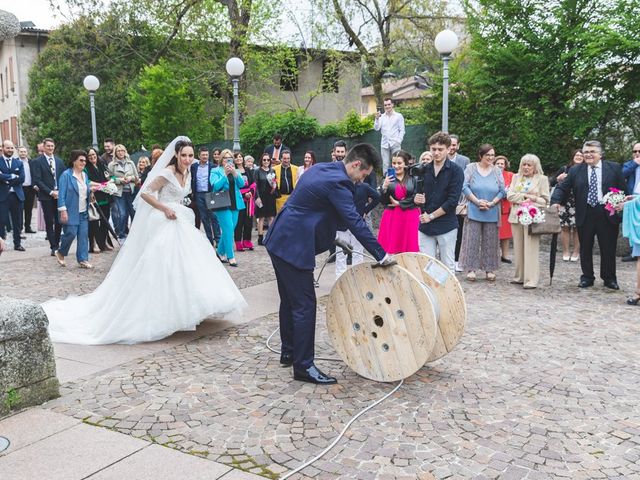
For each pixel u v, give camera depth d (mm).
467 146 12922
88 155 10953
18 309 3719
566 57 11016
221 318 6027
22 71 30203
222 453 3172
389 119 13391
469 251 8336
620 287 7898
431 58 22250
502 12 11992
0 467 3012
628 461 3111
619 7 10750
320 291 7500
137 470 2982
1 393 3617
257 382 4281
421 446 3264
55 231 10734
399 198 6789
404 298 4082
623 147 11445
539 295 7402
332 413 3719
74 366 4637
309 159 10695
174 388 4145
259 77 23266
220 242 9633
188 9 23562
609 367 4629
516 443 3307
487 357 4883
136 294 5285
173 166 5699
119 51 26891
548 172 12047
